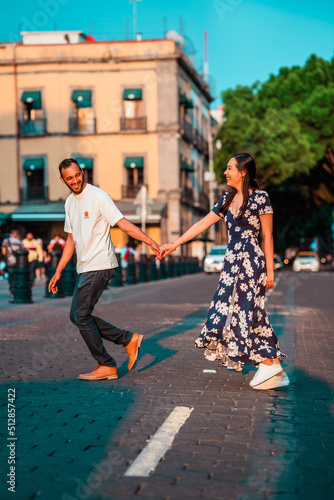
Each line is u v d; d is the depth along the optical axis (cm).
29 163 4125
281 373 504
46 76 4125
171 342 784
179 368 603
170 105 4131
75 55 4134
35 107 4166
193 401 463
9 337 810
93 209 523
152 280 2730
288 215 5300
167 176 4141
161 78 4122
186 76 4562
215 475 308
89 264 527
